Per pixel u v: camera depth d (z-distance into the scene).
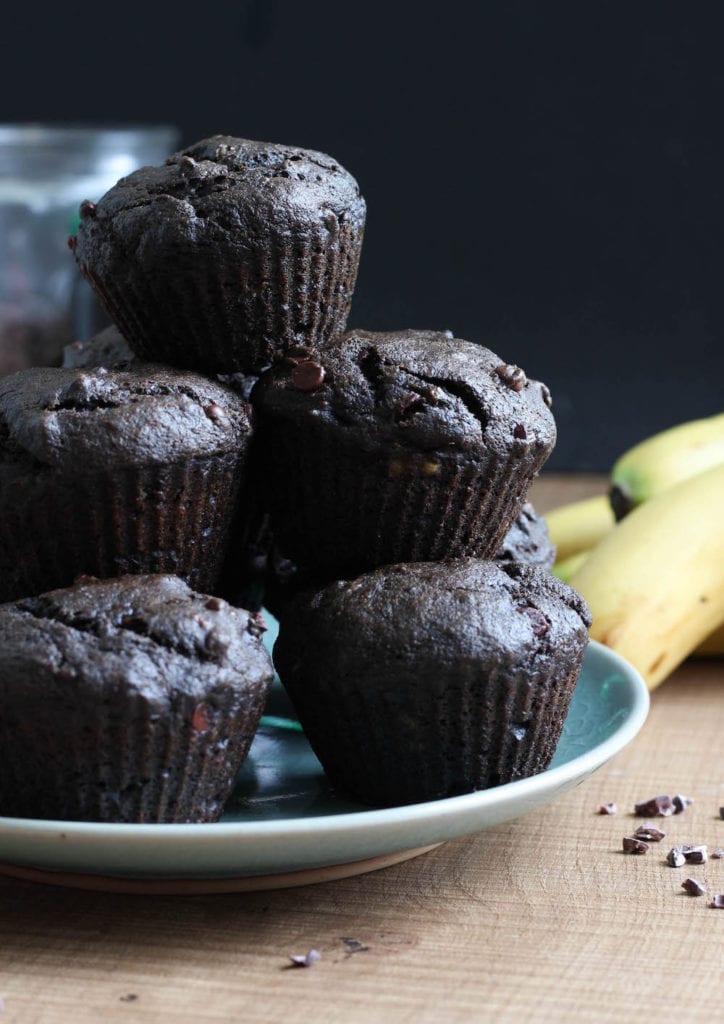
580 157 1.18
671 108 1.16
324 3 1.17
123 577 0.57
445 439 0.59
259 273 0.60
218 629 0.56
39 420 0.57
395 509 0.60
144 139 1.00
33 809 0.56
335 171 0.62
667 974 0.54
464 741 0.58
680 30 1.14
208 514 0.60
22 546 0.58
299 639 0.59
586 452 1.23
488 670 0.57
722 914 0.57
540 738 0.59
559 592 0.60
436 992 0.54
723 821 0.62
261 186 0.60
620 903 0.57
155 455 0.57
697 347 1.20
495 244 1.21
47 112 1.23
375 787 0.59
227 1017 0.52
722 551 0.71
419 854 0.59
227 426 0.59
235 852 0.54
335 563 0.61
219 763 0.56
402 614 0.58
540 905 0.57
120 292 0.60
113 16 1.21
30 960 0.54
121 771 0.55
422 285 1.22
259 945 0.55
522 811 0.56
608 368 1.21
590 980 0.54
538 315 1.21
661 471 0.78
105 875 0.56
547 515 0.84
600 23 1.15
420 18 1.17
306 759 0.62
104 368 0.60
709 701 0.71
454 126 1.18
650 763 0.66
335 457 0.60
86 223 0.61
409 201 1.20
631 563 0.71
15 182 0.96
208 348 0.61
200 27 1.20
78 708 0.54
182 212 0.59
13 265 0.95
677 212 1.18
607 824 0.62
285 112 1.20
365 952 0.55
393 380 0.59
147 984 0.54
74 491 0.57
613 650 0.69
